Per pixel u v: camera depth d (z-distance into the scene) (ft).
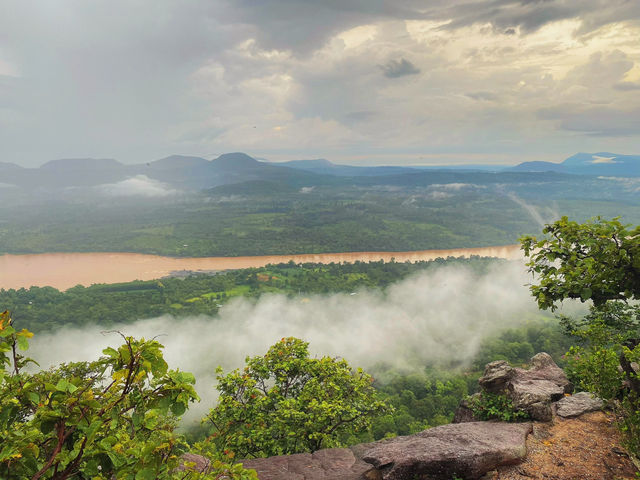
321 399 45.52
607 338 27.66
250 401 46.78
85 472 10.85
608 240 25.09
